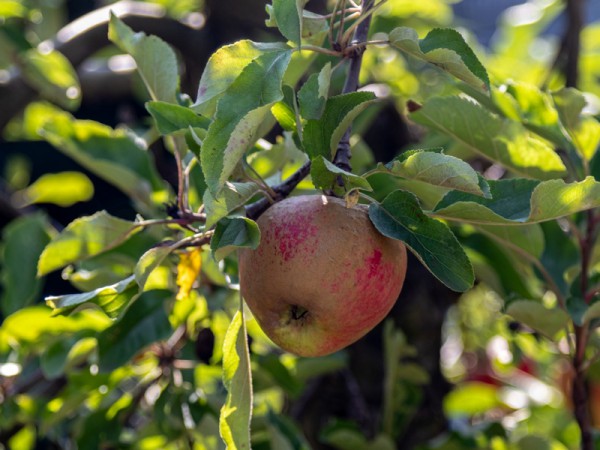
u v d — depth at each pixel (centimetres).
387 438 61
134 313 50
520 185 40
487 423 66
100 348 49
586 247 48
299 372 60
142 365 55
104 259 52
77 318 54
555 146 50
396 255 35
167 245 36
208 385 53
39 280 64
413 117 48
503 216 39
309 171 36
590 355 58
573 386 51
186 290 42
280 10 34
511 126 46
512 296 48
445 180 33
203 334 53
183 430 52
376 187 51
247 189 34
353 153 57
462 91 50
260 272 34
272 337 36
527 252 49
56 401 58
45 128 58
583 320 46
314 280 33
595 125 48
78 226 42
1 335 59
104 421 56
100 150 58
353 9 39
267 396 70
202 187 52
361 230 34
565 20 71
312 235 33
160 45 42
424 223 33
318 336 35
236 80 32
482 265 56
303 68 44
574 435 70
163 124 39
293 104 38
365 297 34
